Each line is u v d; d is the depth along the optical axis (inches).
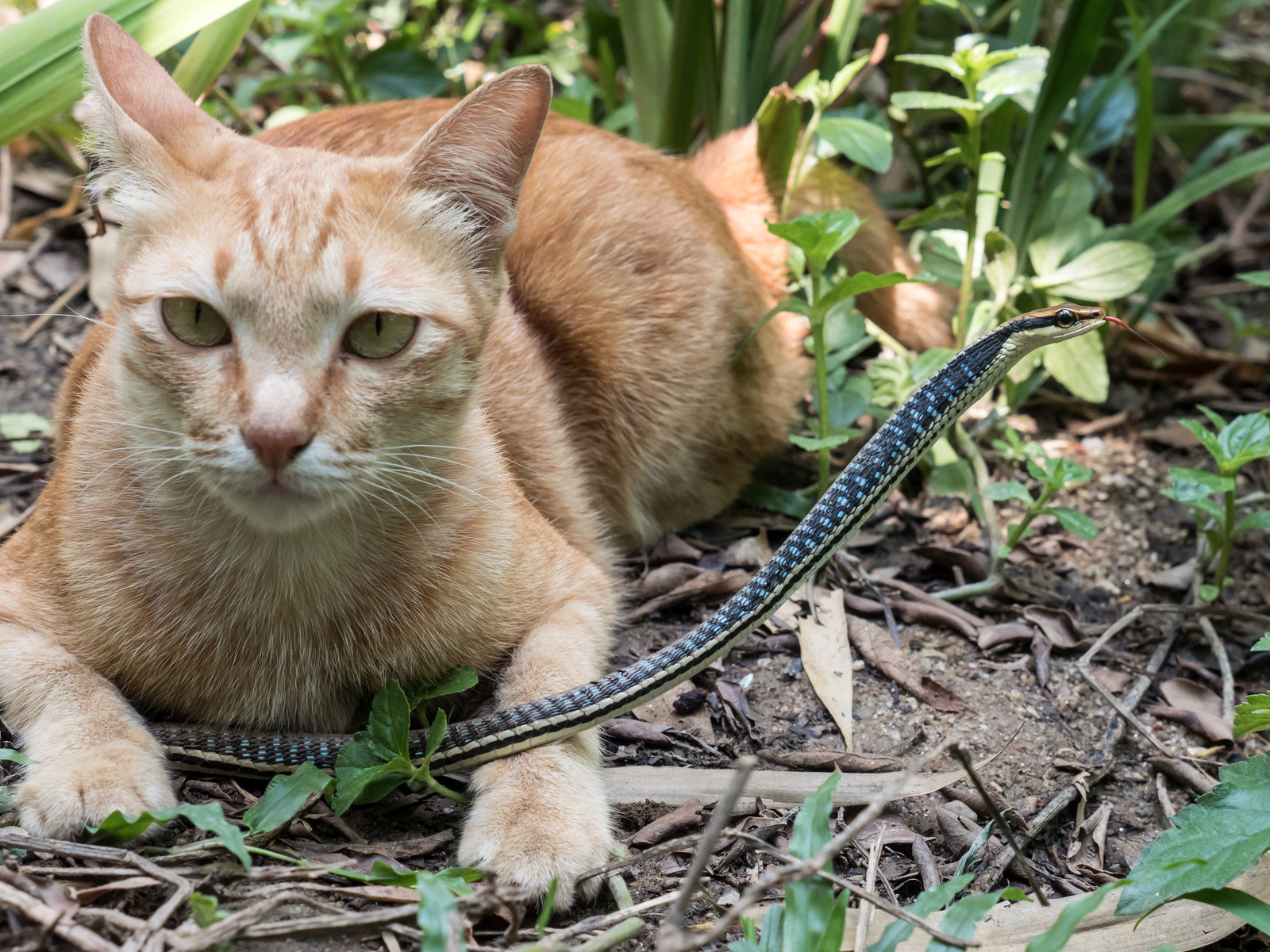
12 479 26.7
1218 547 26.1
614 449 26.2
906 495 27.8
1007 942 20.4
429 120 25.8
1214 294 34.3
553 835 20.5
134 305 20.2
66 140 32.2
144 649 21.8
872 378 28.1
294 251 19.8
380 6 36.3
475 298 21.3
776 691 24.1
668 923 18.1
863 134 26.0
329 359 20.1
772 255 28.1
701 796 22.2
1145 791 23.4
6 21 30.2
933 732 23.6
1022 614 25.7
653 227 25.9
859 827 18.3
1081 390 28.1
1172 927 20.6
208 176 20.5
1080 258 28.1
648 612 25.5
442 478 21.4
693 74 29.6
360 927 19.1
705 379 26.3
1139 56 29.5
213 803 19.9
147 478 21.2
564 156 26.0
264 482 19.9
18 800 20.4
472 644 22.7
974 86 26.4
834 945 19.1
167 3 23.3
